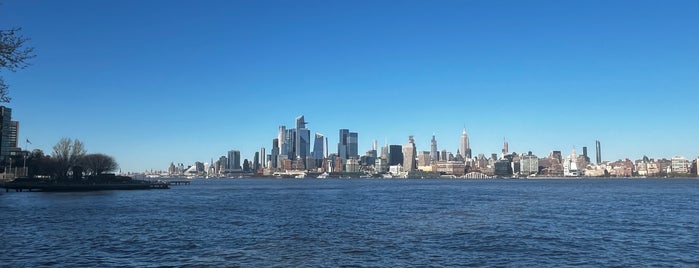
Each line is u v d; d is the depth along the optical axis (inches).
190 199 5393.7
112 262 1681.8
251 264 1643.7
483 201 4960.6
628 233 2346.2
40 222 2834.6
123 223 2812.5
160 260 1711.4
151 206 4210.1
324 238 2201.0
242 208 4035.4
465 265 1625.2
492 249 1905.8
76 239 2172.7
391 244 2022.6
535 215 3277.6
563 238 2178.9
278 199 5506.9
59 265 1635.1
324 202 4901.6
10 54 982.4
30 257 1763.0
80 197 5497.1
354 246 1979.6
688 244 2026.3
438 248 1926.7
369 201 5049.2
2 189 6924.2
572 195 6353.3
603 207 4033.0
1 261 1694.1
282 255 1796.3
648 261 1690.5
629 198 5536.4
